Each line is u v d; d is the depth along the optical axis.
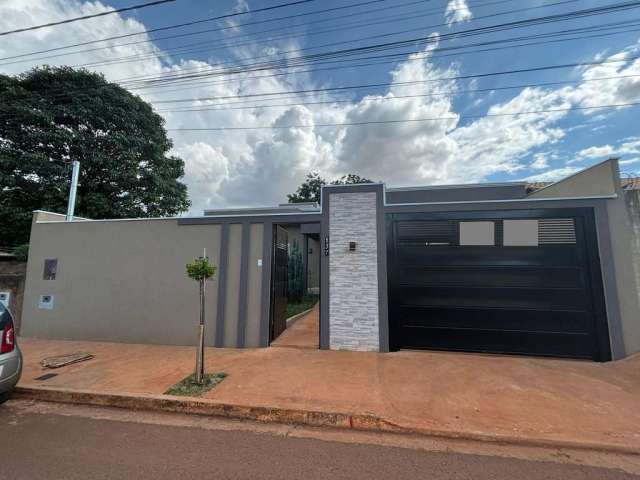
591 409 3.77
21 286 8.30
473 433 3.27
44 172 13.66
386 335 6.27
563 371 5.09
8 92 13.30
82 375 5.02
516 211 6.21
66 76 14.70
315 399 4.05
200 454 2.97
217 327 6.80
